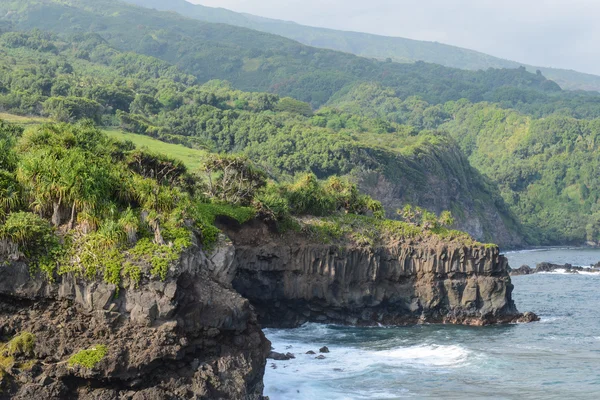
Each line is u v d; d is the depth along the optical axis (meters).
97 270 51.16
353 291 95.75
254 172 98.19
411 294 97.44
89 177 55.31
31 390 46.09
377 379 65.75
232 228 91.31
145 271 51.41
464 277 98.12
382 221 103.44
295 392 61.50
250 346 57.56
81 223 53.94
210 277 58.88
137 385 49.09
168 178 91.25
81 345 48.97
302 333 89.06
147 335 50.03
